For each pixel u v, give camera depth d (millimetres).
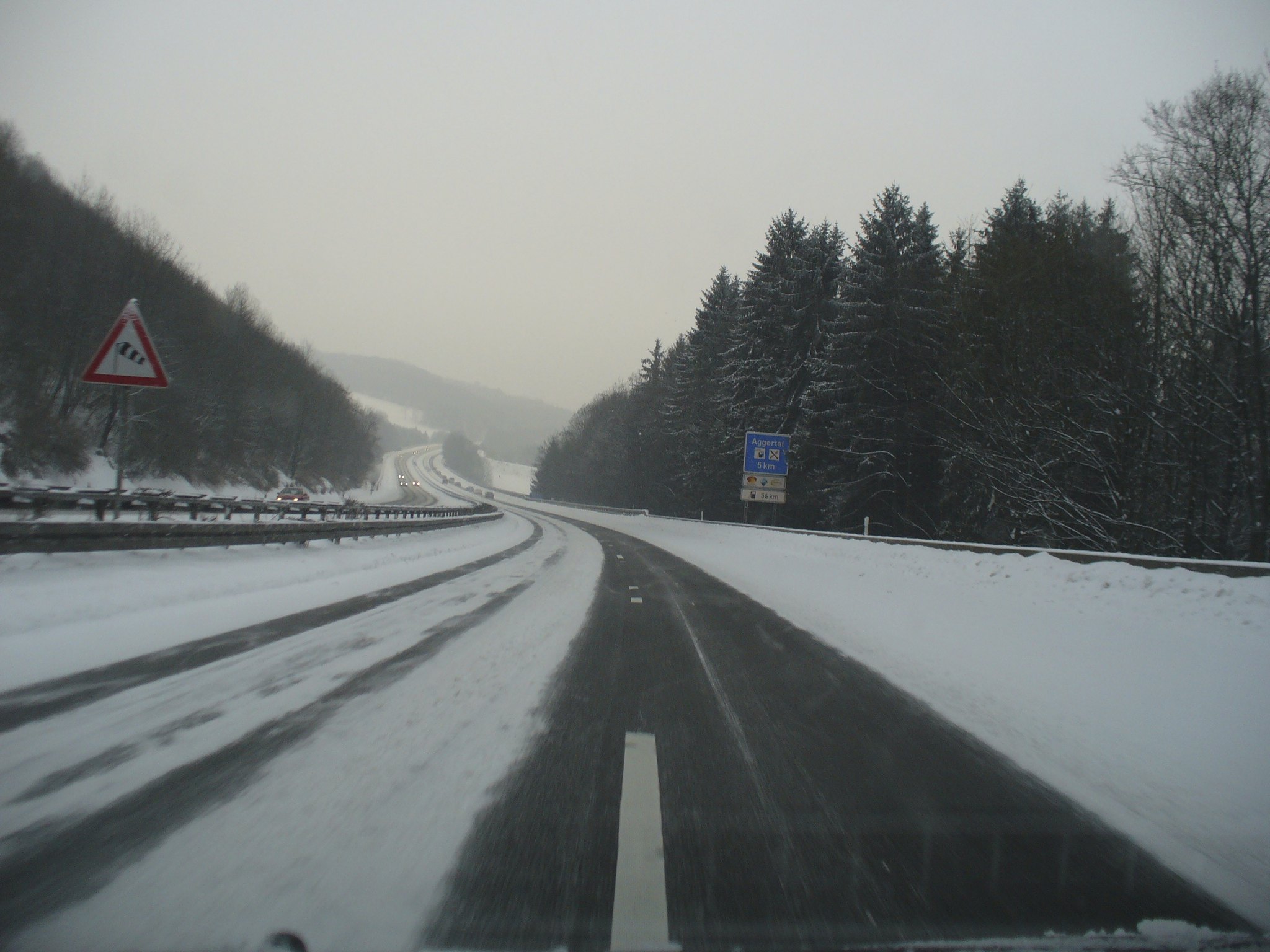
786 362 44938
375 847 3404
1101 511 26875
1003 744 5379
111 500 14047
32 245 39094
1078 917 3086
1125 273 25453
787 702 6492
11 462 33062
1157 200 22406
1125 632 7473
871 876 3377
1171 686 6160
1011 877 3410
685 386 65312
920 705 6465
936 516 37000
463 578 15688
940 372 33406
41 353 37656
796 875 3371
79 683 5867
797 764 4895
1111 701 6223
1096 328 25516
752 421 47562
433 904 2953
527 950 2684
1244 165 20297
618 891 3139
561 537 37000
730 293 62469
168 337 47906
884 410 36031
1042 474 25844
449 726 5309
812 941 2855
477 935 2750
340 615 9805
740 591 15445
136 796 3855
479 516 46344
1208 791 4520
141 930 2666
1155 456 24688
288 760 4473
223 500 20188
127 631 7727
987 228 37188
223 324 63688
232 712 5371
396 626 9258
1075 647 7574
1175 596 7633
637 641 9242
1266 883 3436
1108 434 24594
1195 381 23016
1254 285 20062
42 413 35969
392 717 5453
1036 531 27625
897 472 36406
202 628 8305
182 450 49844
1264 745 5027
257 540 15109
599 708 6066
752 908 3066
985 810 4188
